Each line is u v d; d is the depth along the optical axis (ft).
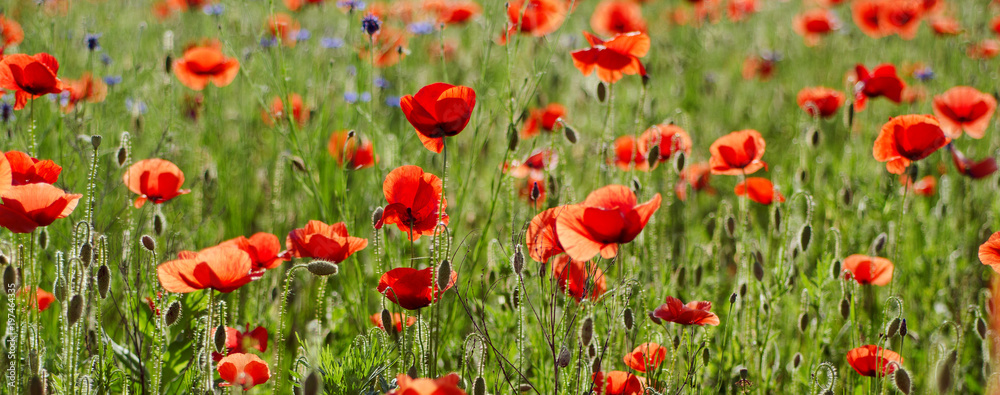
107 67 17.72
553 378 10.22
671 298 8.60
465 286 11.57
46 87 10.26
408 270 8.11
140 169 10.32
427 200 8.55
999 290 9.34
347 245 8.79
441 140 9.20
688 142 12.45
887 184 14.57
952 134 14.07
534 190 10.28
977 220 15.40
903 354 12.07
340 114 15.30
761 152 11.59
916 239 14.87
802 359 10.58
